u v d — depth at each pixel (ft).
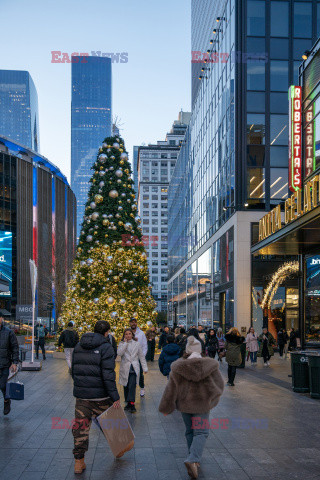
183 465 20.12
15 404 34.06
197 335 43.39
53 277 188.75
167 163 519.19
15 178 246.68
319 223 52.47
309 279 74.43
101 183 78.28
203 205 146.41
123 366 32.07
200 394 18.61
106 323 20.59
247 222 100.99
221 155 119.65
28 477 18.45
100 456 21.44
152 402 35.81
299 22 106.22
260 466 19.97
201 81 152.87
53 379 49.34
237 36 105.91
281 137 103.45
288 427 27.22
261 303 98.48
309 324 73.97
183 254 193.36
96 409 19.97
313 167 64.34
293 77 104.99
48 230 270.67
